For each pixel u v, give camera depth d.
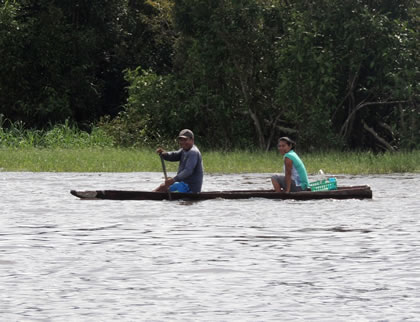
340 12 89.81
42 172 66.19
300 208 40.91
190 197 44.38
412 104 90.94
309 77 88.19
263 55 94.81
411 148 88.25
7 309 19.77
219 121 94.94
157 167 69.69
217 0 94.69
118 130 95.00
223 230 32.84
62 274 23.83
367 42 90.00
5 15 103.19
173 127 95.94
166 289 21.89
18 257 26.55
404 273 23.88
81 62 108.94
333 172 68.00
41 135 99.88
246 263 25.50
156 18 115.44
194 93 97.00
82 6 110.50
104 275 23.69
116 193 44.50
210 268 24.69
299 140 90.75
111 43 113.50
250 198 44.78
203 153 82.38
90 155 77.31
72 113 106.06
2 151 80.94
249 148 93.69
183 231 32.56
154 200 44.25
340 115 93.62
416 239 30.25
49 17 105.50
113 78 117.56
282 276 23.53
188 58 99.12
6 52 102.88
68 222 35.41
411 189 51.59
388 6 94.38
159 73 117.25
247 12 93.19
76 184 54.91
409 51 89.12
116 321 18.69
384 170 68.81
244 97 95.38
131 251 27.73
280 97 89.88
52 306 20.06
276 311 19.58
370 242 29.53
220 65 94.06
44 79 107.38
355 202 43.56
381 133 96.81
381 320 18.77
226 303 20.39
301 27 88.38
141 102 96.50
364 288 21.98
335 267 24.83
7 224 34.72
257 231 32.50
